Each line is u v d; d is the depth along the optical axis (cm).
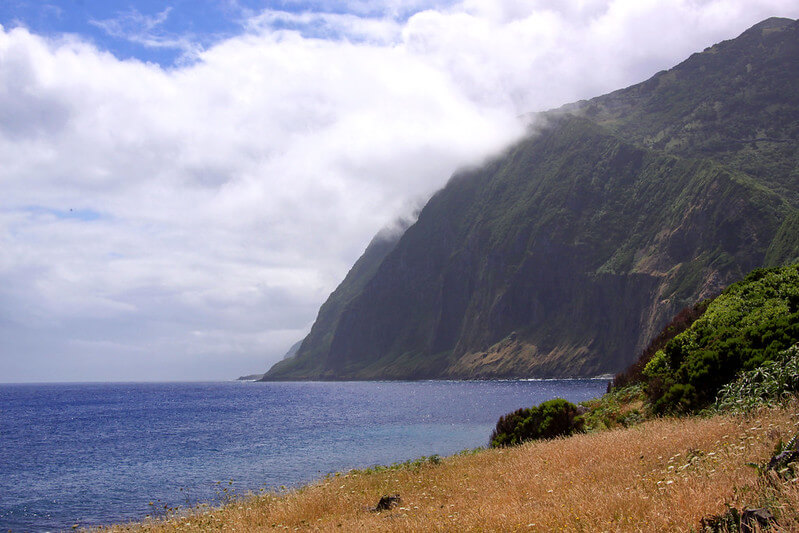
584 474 1149
